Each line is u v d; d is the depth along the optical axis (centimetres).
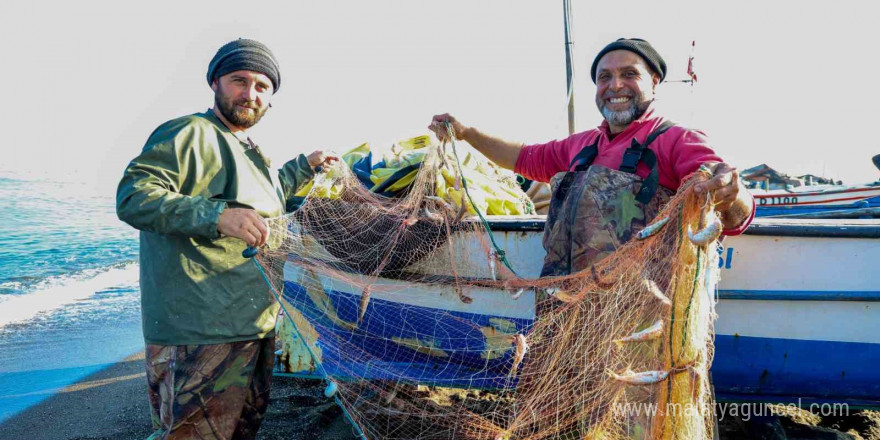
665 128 293
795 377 389
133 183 255
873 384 384
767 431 395
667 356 238
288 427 415
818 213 951
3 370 539
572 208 293
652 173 282
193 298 267
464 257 414
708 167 257
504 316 405
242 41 289
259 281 285
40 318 718
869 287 371
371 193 455
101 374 531
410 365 417
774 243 375
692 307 233
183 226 249
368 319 418
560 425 281
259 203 289
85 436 408
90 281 941
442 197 434
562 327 298
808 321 380
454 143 379
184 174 269
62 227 1443
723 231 278
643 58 305
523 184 609
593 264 277
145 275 274
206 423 272
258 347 291
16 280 939
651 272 260
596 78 323
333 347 399
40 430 417
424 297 423
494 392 424
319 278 402
